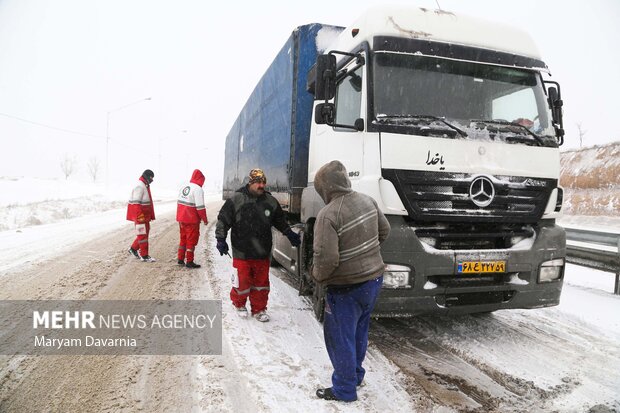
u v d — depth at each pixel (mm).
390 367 3717
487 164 4062
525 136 4285
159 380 3359
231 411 2920
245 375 3449
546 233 4203
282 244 6758
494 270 3961
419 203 3867
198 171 7535
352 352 3096
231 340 4180
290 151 5941
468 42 4527
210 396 3109
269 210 4816
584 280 7164
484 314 5273
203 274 6910
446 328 4766
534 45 4824
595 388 3414
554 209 4273
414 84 4223
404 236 3824
